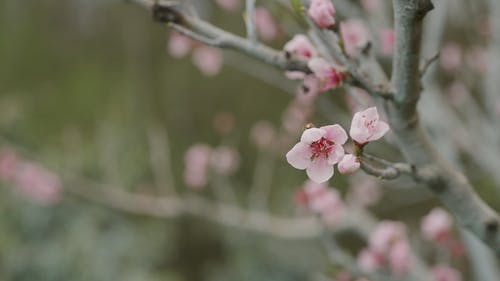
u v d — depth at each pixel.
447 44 1.69
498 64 1.30
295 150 0.65
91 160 2.30
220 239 2.40
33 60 3.03
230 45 0.77
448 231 1.11
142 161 2.39
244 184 2.51
